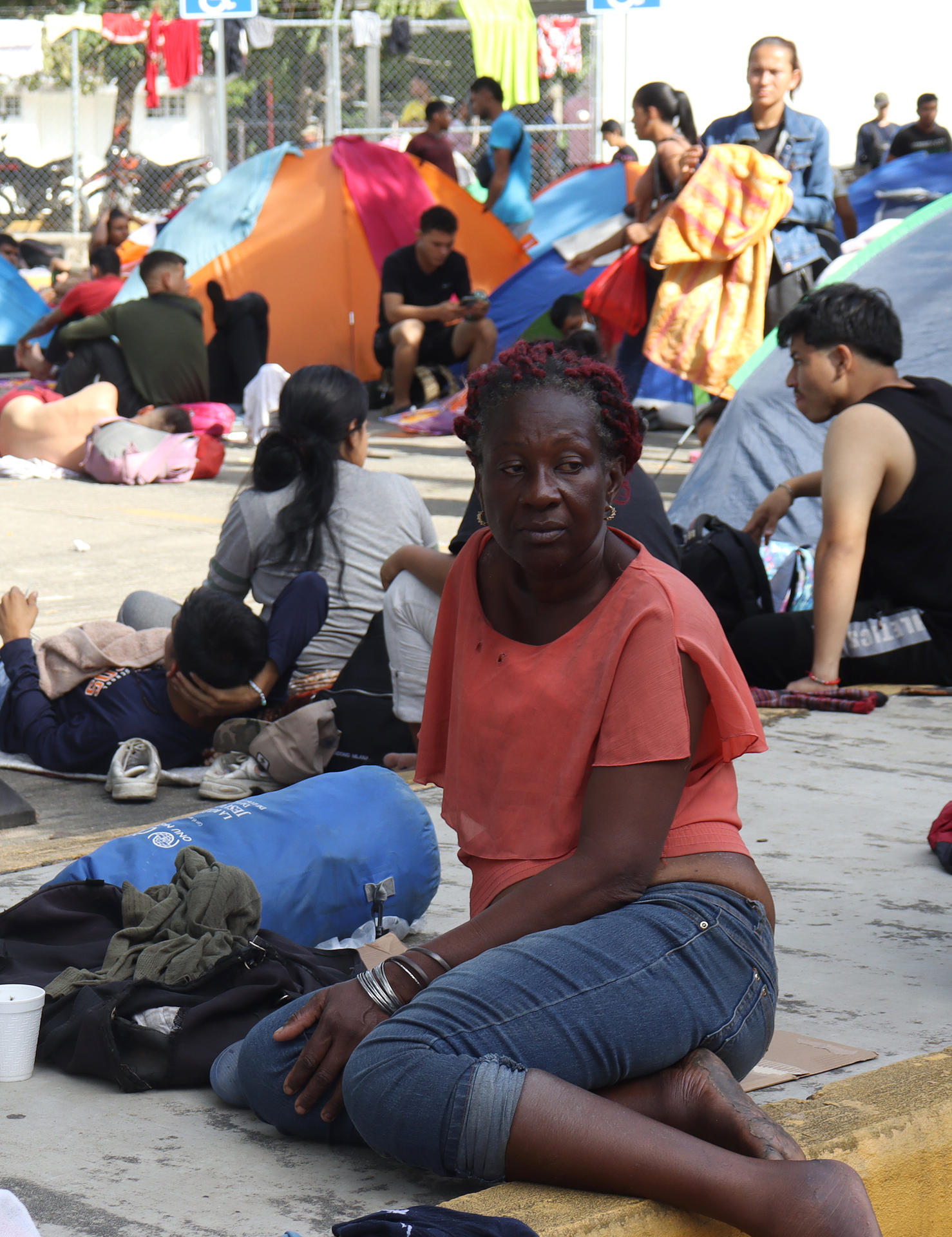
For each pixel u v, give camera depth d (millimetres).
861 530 5027
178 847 2922
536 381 2100
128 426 10789
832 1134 2152
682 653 2135
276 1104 2205
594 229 14320
